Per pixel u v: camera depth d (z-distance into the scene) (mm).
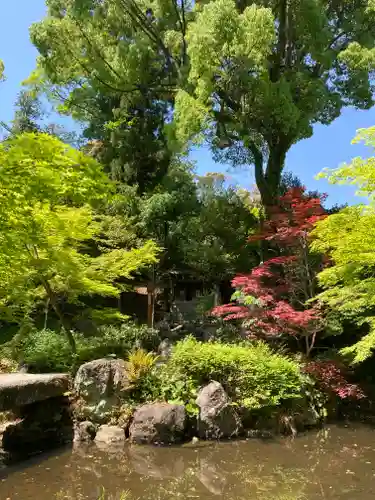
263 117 12852
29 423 6266
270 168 14977
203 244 15492
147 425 6449
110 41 17094
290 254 10508
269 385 7418
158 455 5891
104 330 11078
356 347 7238
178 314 15500
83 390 6941
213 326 13219
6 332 11266
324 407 7973
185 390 7160
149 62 16375
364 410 8625
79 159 3701
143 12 17078
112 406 6914
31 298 9031
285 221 9711
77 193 3812
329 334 9375
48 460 5625
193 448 6223
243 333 10492
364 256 6789
